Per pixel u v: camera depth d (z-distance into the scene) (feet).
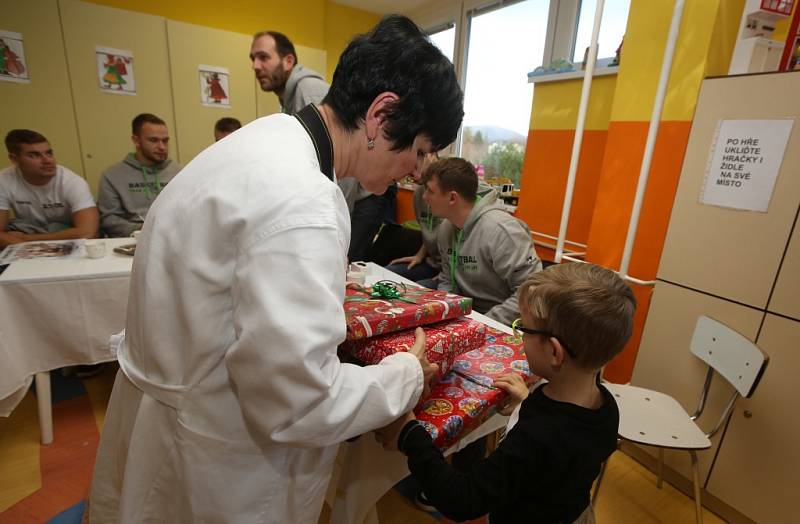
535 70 8.46
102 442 2.56
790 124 4.07
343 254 1.79
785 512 4.44
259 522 2.09
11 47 8.70
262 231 1.59
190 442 1.96
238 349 1.58
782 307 4.28
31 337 5.07
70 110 9.53
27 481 4.93
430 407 2.64
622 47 6.34
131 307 2.15
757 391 4.56
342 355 2.89
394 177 2.45
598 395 2.77
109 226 8.41
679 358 5.32
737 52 4.91
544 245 8.52
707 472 5.11
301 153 1.86
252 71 11.50
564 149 8.02
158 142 8.31
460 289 6.22
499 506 2.43
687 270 5.12
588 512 2.86
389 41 2.03
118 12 9.55
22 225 7.66
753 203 4.42
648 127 6.01
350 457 2.69
